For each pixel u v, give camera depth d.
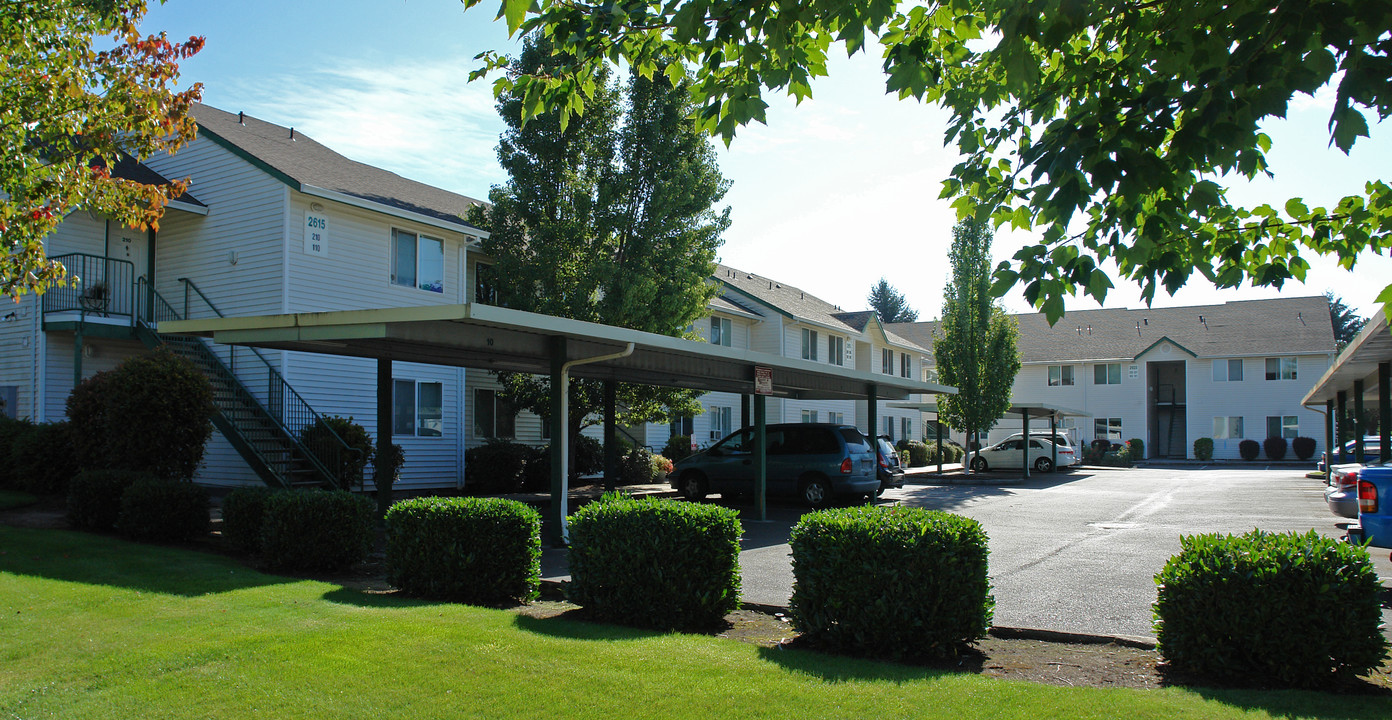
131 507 10.73
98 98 10.94
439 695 4.90
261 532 9.51
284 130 23.62
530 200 19.64
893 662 5.96
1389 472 9.27
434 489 20.95
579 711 4.68
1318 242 5.55
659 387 21.11
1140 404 49.41
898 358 47.69
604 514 7.18
